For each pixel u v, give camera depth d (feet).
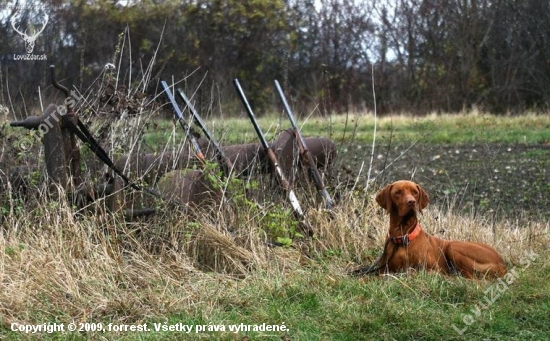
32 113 33.45
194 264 24.62
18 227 24.23
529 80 105.19
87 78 66.28
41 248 22.65
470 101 105.19
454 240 26.61
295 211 27.40
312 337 19.72
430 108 103.35
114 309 20.97
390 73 106.22
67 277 21.50
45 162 25.38
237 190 27.07
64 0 71.77
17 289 21.02
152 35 82.43
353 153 57.36
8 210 25.35
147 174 27.43
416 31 108.88
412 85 105.19
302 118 77.15
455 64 107.24
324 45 101.09
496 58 107.65
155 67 78.95
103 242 23.38
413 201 23.43
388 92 103.86
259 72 91.25
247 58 90.79
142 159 27.48
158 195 25.86
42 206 24.61
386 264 24.18
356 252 26.27
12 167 26.58
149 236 25.31
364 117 82.79
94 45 70.49
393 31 107.76
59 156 25.22
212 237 24.99
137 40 80.23
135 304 21.18
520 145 67.67
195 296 21.80
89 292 21.54
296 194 28.89
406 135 74.90
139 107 27.71
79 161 26.12
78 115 27.02
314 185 29.19
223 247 24.91
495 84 106.11
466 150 64.18
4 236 24.08
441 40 108.68
